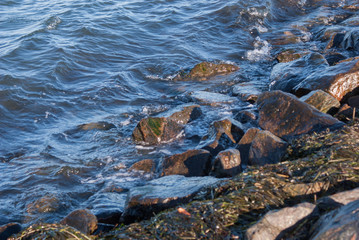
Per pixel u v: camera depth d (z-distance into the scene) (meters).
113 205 7.12
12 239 5.13
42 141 10.38
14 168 9.15
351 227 3.84
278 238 4.37
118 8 19.91
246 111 10.28
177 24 18.47
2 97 12.05
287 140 8.31
